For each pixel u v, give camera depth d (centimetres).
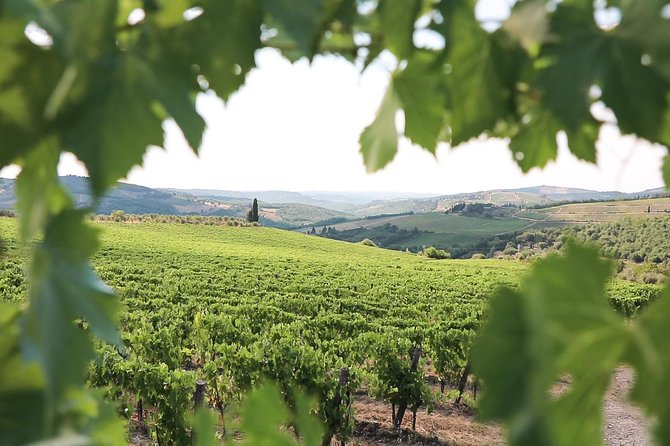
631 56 57
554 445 28
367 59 76
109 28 55
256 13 60
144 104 58
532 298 31
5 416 61
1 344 65
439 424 1230
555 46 59
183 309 2047
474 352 31
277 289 3222
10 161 57
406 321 1933
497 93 68
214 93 62
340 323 1791
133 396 1221
